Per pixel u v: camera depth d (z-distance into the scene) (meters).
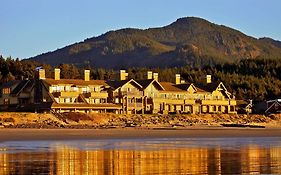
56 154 65.69
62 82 183.12
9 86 191.00
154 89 197.62
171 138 105.62
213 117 189.25
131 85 192.62
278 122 196.38
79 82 188.25
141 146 80.62
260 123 187.38
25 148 75.38
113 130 131.00
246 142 91.88
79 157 62.00
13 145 81.94
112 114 170.00
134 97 190.38
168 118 177.25
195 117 184.50
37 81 185.88
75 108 170.00
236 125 168.38
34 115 152.88
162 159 60.19
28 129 128.62
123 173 48.50
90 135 111.69
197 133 125.56
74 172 49.06
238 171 48.97
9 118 146.12
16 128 132.12
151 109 193.12
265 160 58.12
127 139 100.75
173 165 54.12
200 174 47.31
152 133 122.25
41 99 182.00
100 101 186.12
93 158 61.00
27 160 58.16
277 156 62.72
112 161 57.97
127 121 166.38
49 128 135.12
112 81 197.38
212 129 146.25
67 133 116.88
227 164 54.44
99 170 50.50
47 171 49.28
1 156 62.56
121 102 187.88
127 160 59.03
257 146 80.56
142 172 49.03
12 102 188.00
